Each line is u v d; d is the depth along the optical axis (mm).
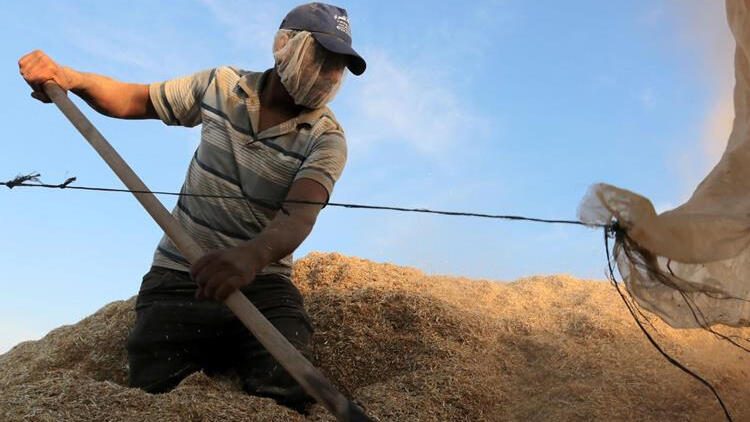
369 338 3973
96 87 3615
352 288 4652
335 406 2514
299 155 3469
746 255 2818
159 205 2910
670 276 2732
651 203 2602
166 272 3592
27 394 2877
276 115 3539
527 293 5082
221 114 3580
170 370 3463
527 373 3828
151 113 3789
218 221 3537
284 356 2594
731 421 2971
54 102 3260
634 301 2805
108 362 3938
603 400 3428
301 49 3318
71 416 2725
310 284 4812
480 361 3824
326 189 3281
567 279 5438
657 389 3502
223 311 3457
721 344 3939
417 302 4219
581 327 4277
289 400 3201
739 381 3543
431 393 3443
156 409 2828
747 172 2941
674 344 4012
